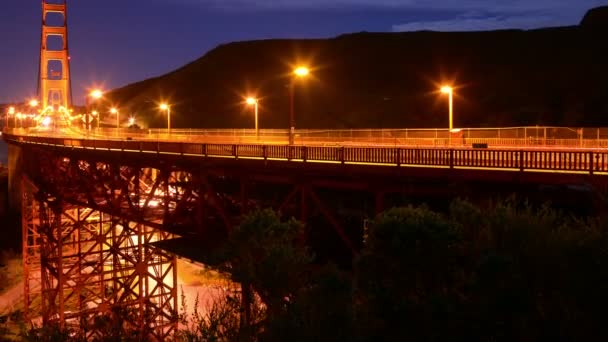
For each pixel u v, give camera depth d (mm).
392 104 132750
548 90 115312
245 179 26125
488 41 178875
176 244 30328
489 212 12539
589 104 98812
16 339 33656
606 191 15375
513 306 10398
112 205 38688
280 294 13164
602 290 10508
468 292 10906
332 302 11477
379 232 11766
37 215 57938
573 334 10359
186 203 31578
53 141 53188
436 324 10586
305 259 13797
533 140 42094
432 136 50094
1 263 62500
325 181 22094
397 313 10789
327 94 163125
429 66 175625
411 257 11398
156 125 167500
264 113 155125
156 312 34875
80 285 39156
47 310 40812
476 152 18234
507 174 17062
